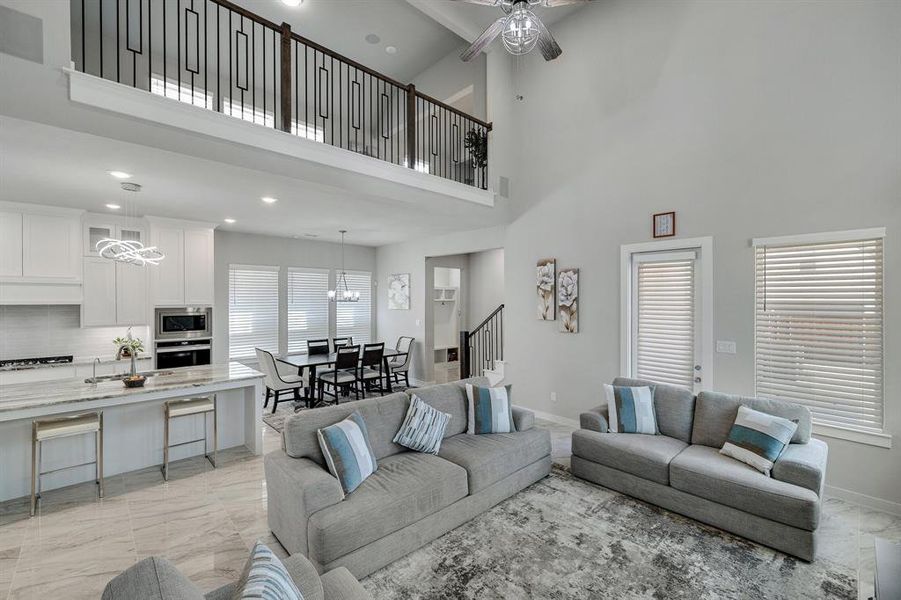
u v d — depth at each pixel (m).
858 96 3.22
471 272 9.36
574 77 5.13
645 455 3.18
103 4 4.94
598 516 2.99
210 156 3.16
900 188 3.05
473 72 6.37
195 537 2.74
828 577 2.34
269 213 5.31
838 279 3.32
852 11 3.26
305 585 1.54
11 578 2.34
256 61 6.18
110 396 3.33
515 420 3.74
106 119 2.69
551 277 5.33
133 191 4.16
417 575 2.35
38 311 5.15
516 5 2.80
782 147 3.59
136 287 5.48
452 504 2.78
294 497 2.37
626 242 4.63
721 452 3.14
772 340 3.64
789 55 3.56
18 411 2.96
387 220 5.82
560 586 2.27
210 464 3.94
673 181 4.27
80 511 3.06
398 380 7.96
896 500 3.04
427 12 5.02
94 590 2.25
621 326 4.65
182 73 5.69
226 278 6.95
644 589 2.25
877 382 3.14
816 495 2.51
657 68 4.40
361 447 2.72
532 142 5.61
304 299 7.87
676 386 3.98
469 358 8.03
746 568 2.42
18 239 4.68
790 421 2.96
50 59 2.45
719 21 3.97
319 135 7.14
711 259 3.99
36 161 3.21
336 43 6.23
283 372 7.54
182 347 5.82
